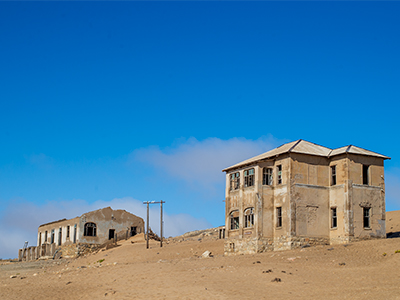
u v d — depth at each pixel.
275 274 29.20
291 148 45.72
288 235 44.16
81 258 65.88
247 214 47.75
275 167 47.06
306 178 45.75
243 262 35.78
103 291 27.92
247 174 48.72
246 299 23.48
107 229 76.94
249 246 46.53
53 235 83.62
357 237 44.25
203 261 38.75
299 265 32.38
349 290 24.44
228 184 51.25
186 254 53.06
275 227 46.03
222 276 29.50
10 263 75.50
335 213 45.81
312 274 29.14
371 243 38.78
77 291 29.14
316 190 46.00
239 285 26.67
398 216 62.94
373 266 30.31
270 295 24.12
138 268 36.00
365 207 45.41
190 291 25.66
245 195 48.19
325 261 33.28
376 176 46.78
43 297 28.14
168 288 27.05
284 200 45.22
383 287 24.48
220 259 39.38
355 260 32.78
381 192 46.69
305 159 46.00
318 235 45.22
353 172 45.50
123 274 33.47
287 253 39.22
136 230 80.50
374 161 46.97
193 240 71.19
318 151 47.53
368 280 26.53
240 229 48.12
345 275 28.28
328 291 24.48
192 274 30.81
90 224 75.50
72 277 35.47
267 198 46.69
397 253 32.66
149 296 25.44
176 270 33.25
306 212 45.06
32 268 59.88
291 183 44.88
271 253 41.00
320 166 46.66
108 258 56.81
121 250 62.31
